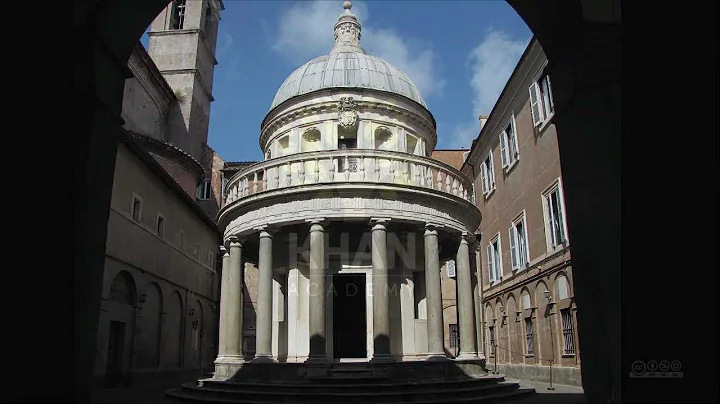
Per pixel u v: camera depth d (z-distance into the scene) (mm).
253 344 43031
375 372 18031
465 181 22703
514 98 30328
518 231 30469
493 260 35094
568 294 23219
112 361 24047
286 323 21641
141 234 26453
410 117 25062
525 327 28875
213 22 55406
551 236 25234
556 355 24438
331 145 23750
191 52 48812
